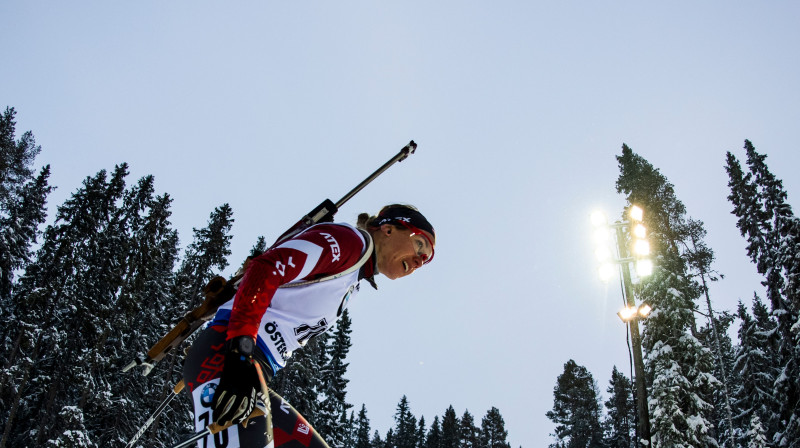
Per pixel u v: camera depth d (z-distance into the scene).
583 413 68.38
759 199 33.50
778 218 31.20
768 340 31.66
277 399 2.58
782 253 29.73
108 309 34.12
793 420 29.14
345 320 46.75
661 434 24.12
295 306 2.39
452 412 70.94
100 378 34.59
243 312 2.00
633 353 14.86
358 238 2.47
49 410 32.19
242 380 1.89
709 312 37.16
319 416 42.78
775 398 30.39
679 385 24.39
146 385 36.38
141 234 37.03
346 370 45.38
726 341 49.06
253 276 2.05
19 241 40.00
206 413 2.12
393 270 2.68
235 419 1.88
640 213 15.05
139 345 37.81
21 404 35.03
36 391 34.38
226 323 2.28
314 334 2.51
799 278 28.31
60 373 32.94
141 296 37.03
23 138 41.66
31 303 32.72
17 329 35.00
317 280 2.39
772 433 36.28
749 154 33.91
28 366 30.94
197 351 2.26
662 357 25.36
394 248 2.66
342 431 43.69
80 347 33.69
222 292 2.42
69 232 35.75
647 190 29.59
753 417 32.69
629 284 15.12
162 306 42.50
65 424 29.75
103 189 37.03
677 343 25.62
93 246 35.47
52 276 35.50
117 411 34.31
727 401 32.84
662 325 26.06
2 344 35.50
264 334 2.34
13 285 38.59
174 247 49.06
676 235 36.75
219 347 2.23
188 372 2.27
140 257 36.25
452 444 69.19
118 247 36.12
